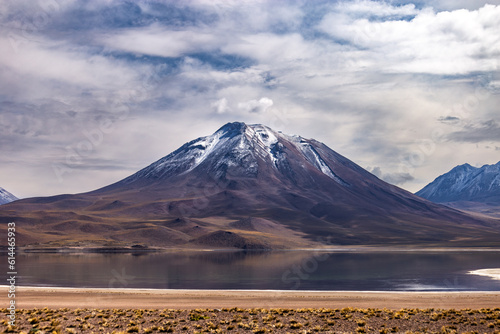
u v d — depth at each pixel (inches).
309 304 1940.2
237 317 1561.3
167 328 1375.5
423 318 1557.6
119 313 1631.4
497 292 2346.2
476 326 1438.2
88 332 1336.1
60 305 1891.0
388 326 1440.7
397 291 2487.7
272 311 1681.8
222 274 3361.2
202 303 1948.8
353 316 1585.9
